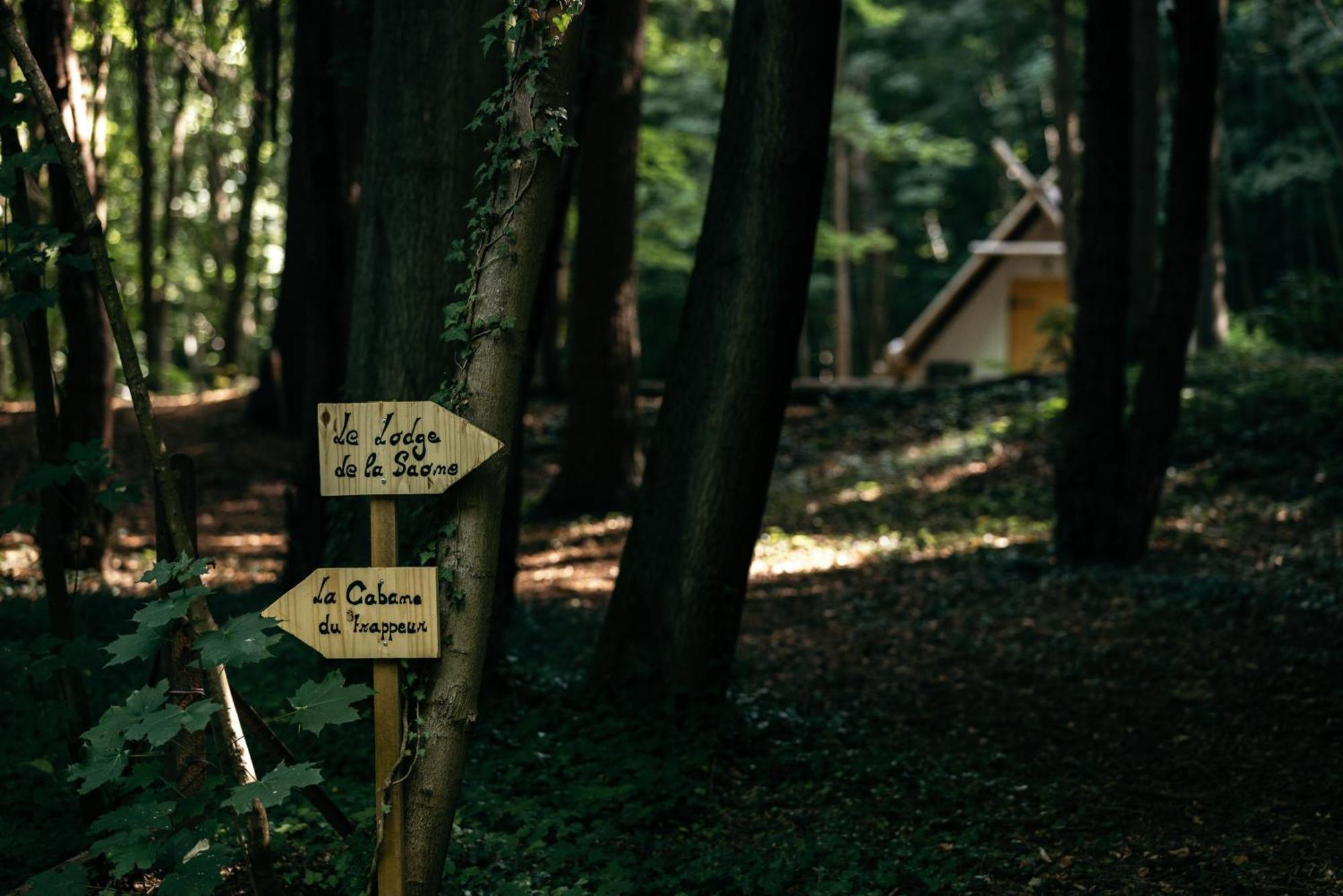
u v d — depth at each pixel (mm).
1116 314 13320
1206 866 5910
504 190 4359
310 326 11242
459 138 7117
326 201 11039
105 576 12430
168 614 3840
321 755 6824
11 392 26297
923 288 46719
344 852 5191
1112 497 13438
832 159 43094
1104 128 13000
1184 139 12734
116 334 4180
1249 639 10352
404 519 6992
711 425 8156
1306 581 11695
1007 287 33094
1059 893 5656
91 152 11234
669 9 27109
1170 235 13070
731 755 7777
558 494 18141
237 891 4820
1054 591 12617
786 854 5984
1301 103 30078
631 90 17531
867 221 41031
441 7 7078
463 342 4320
